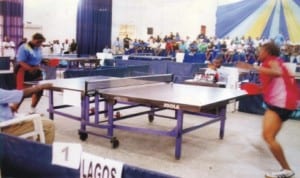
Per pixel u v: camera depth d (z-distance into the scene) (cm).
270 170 348
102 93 398
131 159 364
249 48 1284
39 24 1488
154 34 1662
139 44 1537
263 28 1352
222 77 640
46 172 222
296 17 1284
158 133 373
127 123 522
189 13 1555
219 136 460
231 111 644
